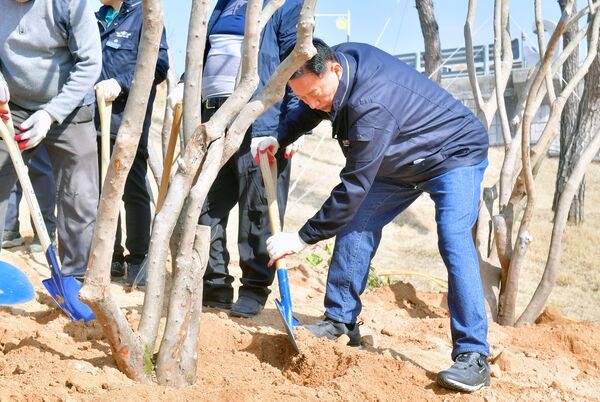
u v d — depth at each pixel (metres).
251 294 4.79
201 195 3.13
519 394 3.75
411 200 4.23
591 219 13.19
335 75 3.61
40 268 5.47
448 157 3.90
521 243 5.19
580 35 5.47
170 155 3.82
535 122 16.41
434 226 12.66
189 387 3.26
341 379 3.53
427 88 3.86
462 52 20.06
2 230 4.23
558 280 10.52
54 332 3.71
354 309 4.27
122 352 3.11
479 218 5.49
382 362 3.78
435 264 10.97
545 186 15.38
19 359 3.27
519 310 9.14
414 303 5.82
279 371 3.74
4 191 4.19
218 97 4.66
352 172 3.65
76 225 4.44
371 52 3.80
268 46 4.56
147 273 3.18
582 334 4.82
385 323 5.09
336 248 4.24
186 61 3.20
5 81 4.05
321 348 3.81
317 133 17.25
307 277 6.39
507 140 5.61
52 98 4.20
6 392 2.87
